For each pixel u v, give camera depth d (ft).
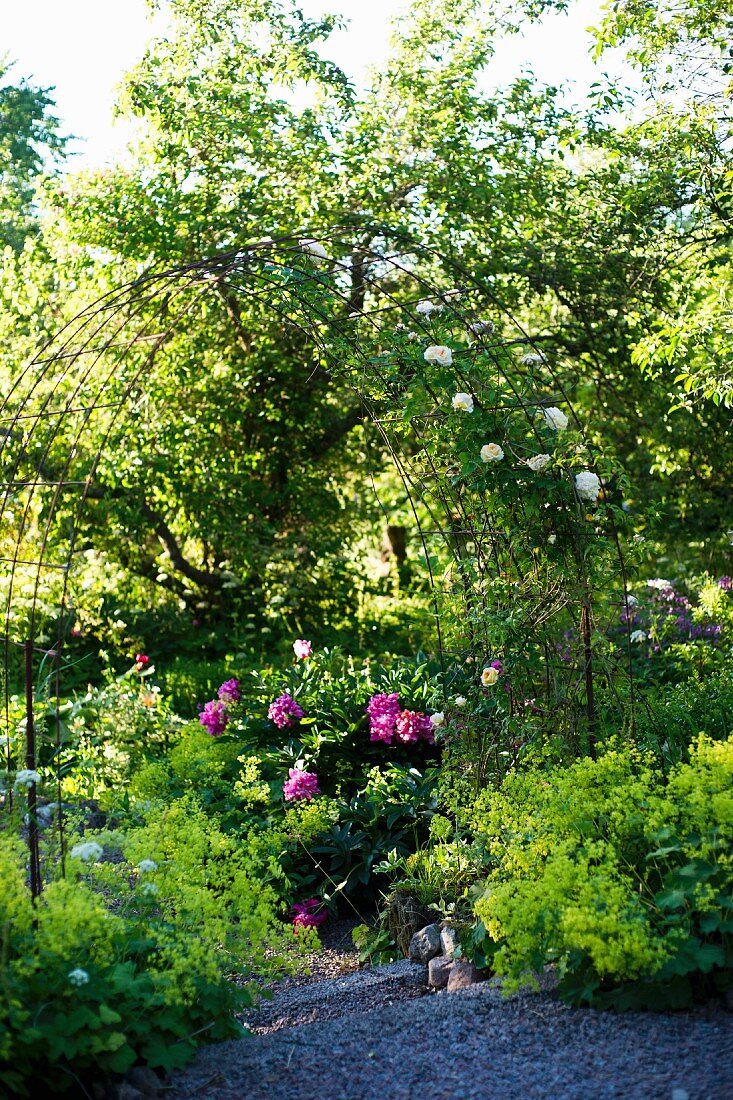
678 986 9.46
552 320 35.32
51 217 32.68
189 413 33.32
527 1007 9.89
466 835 14.19
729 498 30.63
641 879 10.41
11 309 34.50
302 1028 10.26
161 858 11.55
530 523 13.83
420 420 14.97
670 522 30.35
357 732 18.04
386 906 14.49
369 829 16.10
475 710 14.26
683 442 30.63
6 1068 8.31
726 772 10.68
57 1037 8.41
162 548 37.11
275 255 15.44
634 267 31.14
